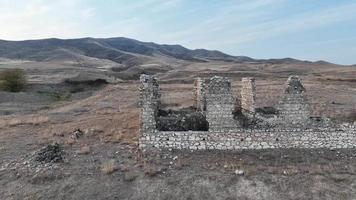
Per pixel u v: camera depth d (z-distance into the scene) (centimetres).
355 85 8012
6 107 5431
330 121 2334
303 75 11894
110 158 2108
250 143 2138
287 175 1878
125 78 11719
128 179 1855
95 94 6912
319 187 1792
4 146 2458
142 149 2152
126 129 2720
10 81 7794
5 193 1802
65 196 1762
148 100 2178
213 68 15638
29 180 1891
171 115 2491
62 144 2420
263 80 9069
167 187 1798
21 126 3148
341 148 2153
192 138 2134
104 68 16500
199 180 1838
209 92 2184
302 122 2214
